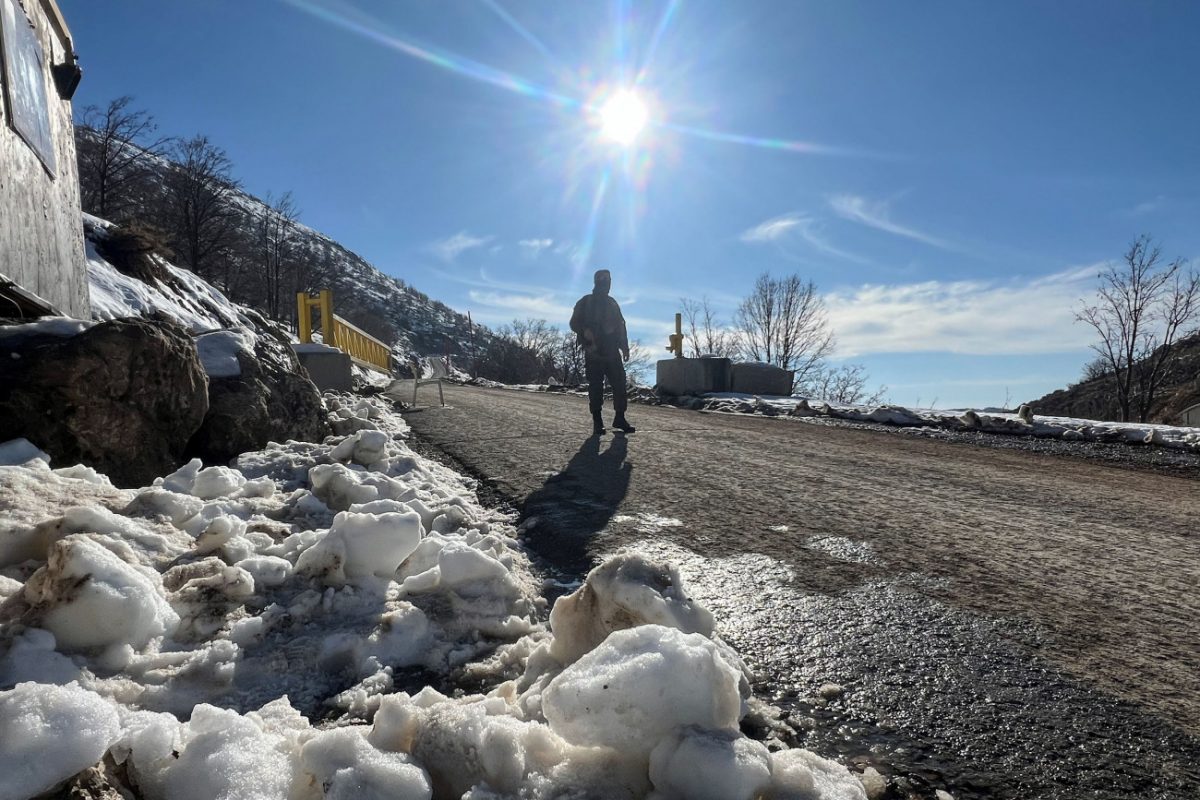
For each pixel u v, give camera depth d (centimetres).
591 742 118
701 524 360
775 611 238
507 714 142
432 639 201
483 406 1182
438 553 253
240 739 118
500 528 351
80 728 100
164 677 166
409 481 424
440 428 809
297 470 414
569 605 178
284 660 182
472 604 217
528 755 121
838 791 116
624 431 787
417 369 1225
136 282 978
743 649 207
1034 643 212
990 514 392
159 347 357
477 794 112
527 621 214
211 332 502
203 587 199
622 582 170
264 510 307
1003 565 294
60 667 155
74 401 311
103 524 220
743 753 111
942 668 195
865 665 197
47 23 584
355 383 1522
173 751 114
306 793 113
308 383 562
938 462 594
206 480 321
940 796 136
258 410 460
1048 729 163
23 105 487
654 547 316
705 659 123
